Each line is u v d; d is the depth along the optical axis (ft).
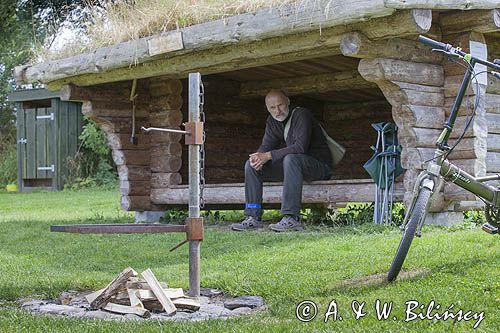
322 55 29.32
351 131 44.50
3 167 78.95
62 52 35.73
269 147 32.45
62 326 15.23
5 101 87.15
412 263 20.08
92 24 34.55
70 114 70.79
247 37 27.09
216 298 18.61
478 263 19.25
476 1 25.27
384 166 28.22
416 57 26.89
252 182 31.42
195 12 29.27
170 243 27.78
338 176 44.68
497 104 27.99
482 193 19.89
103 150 70.49
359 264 20.56
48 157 70.95
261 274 20.35
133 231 17.71
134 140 37.22
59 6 64.08
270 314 15.96
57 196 60.34
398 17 24.36
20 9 67.72
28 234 32.04
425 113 26.96
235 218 37.65
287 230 29.40
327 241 24.84
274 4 26.27
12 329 15.05
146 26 31.58
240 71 38.96
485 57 27.32
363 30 25.44
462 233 24.30
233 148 41.73
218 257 23.89
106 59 32.86
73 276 21.71
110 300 17.56
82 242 29.12
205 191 35.09
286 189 29.96
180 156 37.27
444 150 19.13
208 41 28.37
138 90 37.45
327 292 17.57
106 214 43.11
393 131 28.50
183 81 39.34
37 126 71.46
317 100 44.93
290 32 25.89
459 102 19.11
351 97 43.21
